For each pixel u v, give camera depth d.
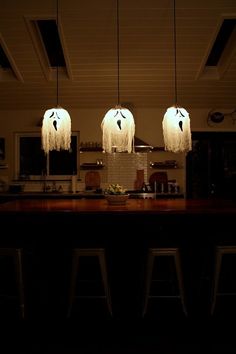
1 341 2.70
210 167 6.79
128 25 4.80
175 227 3.34
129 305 3.28
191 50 5.30
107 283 3.06
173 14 4.61
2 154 6.85
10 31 4.91
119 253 3.37
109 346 2.61
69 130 3.77
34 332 2.84
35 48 5.24
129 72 5.80
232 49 5.34
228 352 2.52
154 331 2.83
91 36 5.00
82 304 3.33
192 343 2.64
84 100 6.56
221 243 3.13
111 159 6.78
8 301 3.46
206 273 3.36
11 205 3.64
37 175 6.92
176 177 6.77
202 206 3.40
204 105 6.69
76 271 3.03
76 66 5.64
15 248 3.10
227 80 6.04
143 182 6.72
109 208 3.25
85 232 3.35
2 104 6.69
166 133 3.69
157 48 5.26
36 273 3.39
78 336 2.76
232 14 4.57
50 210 3.10
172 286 3.46
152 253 3.03
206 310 3.19
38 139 7.00
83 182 6.79
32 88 6.23
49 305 3.31
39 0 4.36
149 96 6.45
